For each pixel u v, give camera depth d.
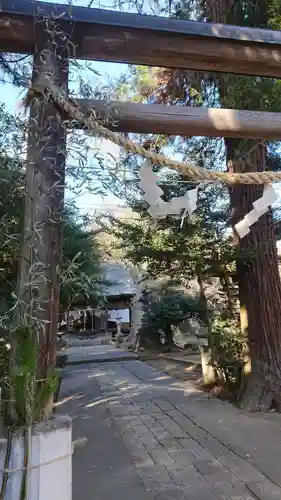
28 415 1.21
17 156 1.55
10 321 1.47
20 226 1.49
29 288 1.32
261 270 4.38
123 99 1.88
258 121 1.84
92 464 2.95
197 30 1.77
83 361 9.45
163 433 3.69
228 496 2.34
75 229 1.95
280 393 4.21
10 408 1.22
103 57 1.75
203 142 4.80
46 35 1.54
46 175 1.41
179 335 10.55
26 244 1.35
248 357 4.55
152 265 5.41
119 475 2.73
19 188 1.50
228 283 5.11
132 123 1.71
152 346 11.08
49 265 1.38
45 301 1.34
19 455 1.17
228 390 5.07
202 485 2.51
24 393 1.22
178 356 9.27
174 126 1.76
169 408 4.65
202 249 4.92
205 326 5.84
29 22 1.57
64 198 1.47
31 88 1.46
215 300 5.44
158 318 10.61
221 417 4.11
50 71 1.48
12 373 1.25
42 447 1.20
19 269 1.38
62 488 1.21
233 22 3.44
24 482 1.15
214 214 4.89
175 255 4.98
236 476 2.63
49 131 1.44
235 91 3.11
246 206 4.36
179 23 1.76
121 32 1.69
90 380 6.95
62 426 1.24
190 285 6.90
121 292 12.60
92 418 4.30
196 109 1.79
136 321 12.31
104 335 15.94
